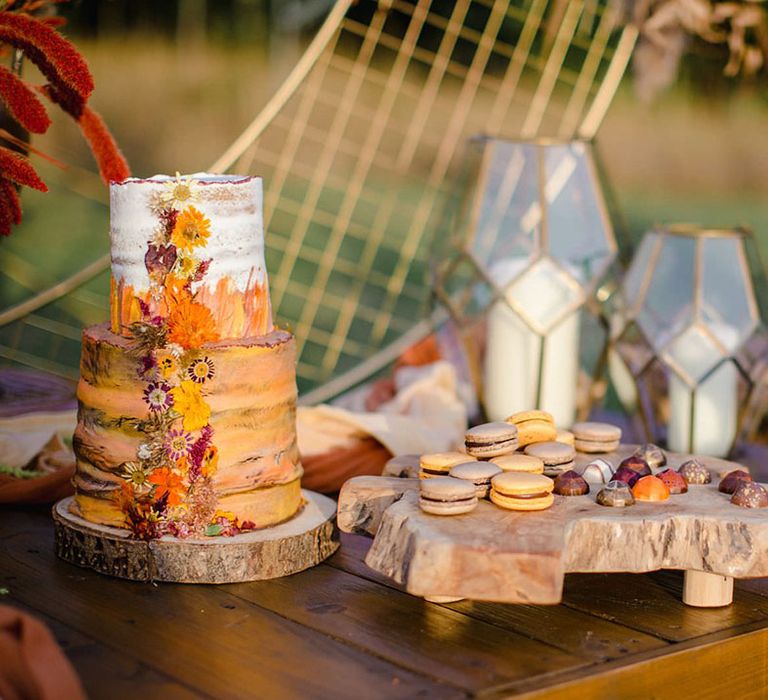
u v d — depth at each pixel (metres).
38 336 4.23
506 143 2.32
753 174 5.84
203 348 1.73
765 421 2.74
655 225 2.46
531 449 1.79
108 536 1.78
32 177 1.89
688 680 1.61
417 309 4.93
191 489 1.76
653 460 1.86
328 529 1.89
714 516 1.63
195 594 1.73
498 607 1.73
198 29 6.30
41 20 2.09
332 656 1.54
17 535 1.99
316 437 2.42
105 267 2.85
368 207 5.77
